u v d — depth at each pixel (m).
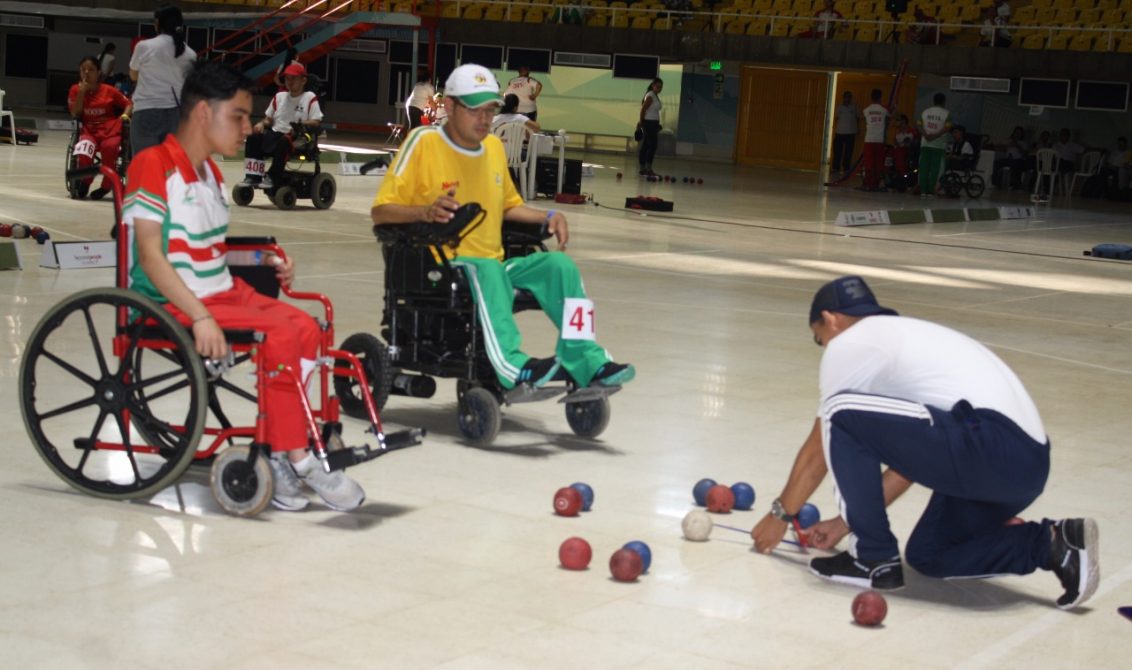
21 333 6.74
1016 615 3.72
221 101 4.23
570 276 5.23
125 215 4.16
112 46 27.39
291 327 4.12
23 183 15.07
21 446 4.83
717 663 3.22
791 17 27.83
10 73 33.34
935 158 24.77
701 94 32.72
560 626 3.40
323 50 28.55
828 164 32.41
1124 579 4.08
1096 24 26.97
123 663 3.00
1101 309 10.80
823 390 3.82
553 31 28.88
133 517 4.12
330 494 4.18
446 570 3.79
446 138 5.40
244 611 3.38
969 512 3.86
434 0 29.88
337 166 21.66
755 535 4.05
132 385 4.16
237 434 4.32
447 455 5.13
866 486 3.74
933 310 10.09
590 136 33.41
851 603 3.72
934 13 28.75
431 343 5.49
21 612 3.29
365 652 3.15
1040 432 3.75
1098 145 28.34
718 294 10.05
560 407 6.11
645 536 4.23
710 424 5.84
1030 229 18.98
